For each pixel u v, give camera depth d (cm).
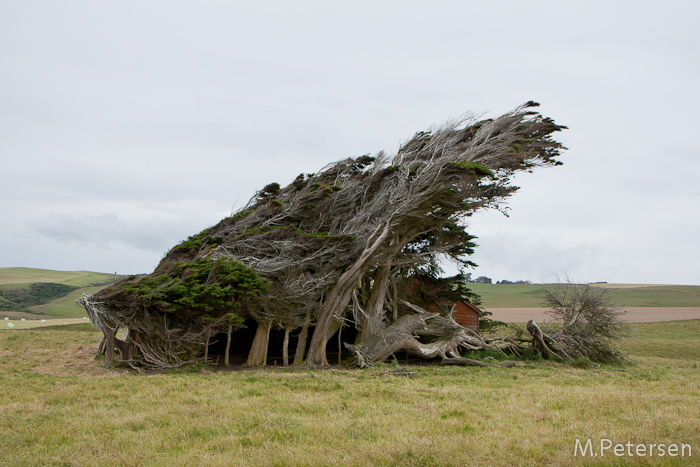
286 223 2853
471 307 3872
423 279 3672
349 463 822
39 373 2141
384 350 2930
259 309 2641
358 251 2850
